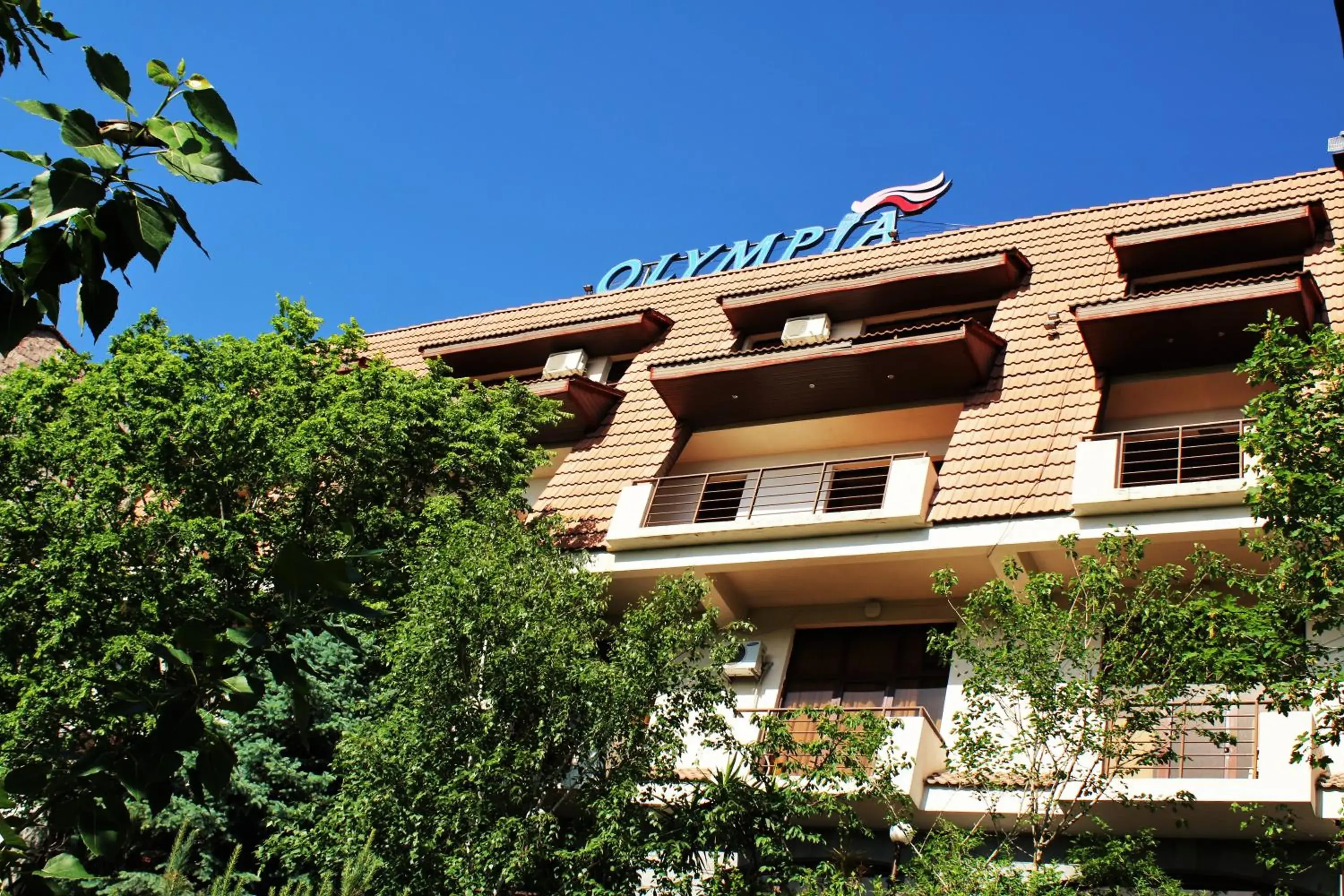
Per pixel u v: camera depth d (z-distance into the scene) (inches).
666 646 588.7
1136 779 565.3
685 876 547.8
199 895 629.0
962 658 587.8
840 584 768.9
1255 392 753.6
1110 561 550.6
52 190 157.0
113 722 279.9
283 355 779.4
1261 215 810.2
